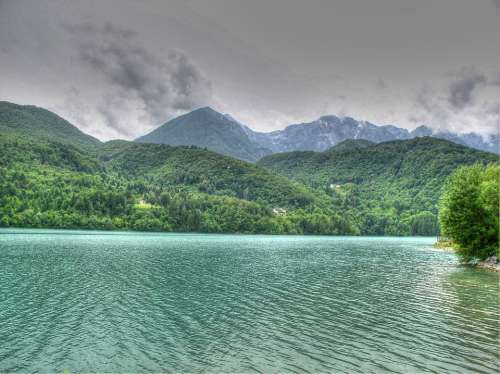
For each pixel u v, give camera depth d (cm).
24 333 3198
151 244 13538
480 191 8044
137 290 4966
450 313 4012
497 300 4659
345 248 14312
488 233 8012
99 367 2559
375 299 4694
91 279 5653
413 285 5719
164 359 2706
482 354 2839
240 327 3466
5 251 9412
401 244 18262
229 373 2492
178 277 6094
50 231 19900
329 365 2631
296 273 6862
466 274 7006
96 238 15912
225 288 5266
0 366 2556
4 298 4375
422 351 2894
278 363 2661
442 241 16912
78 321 3556
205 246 13488
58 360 2664
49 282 5338
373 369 2572
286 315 3894
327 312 4028
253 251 11781
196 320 3675
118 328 3375
